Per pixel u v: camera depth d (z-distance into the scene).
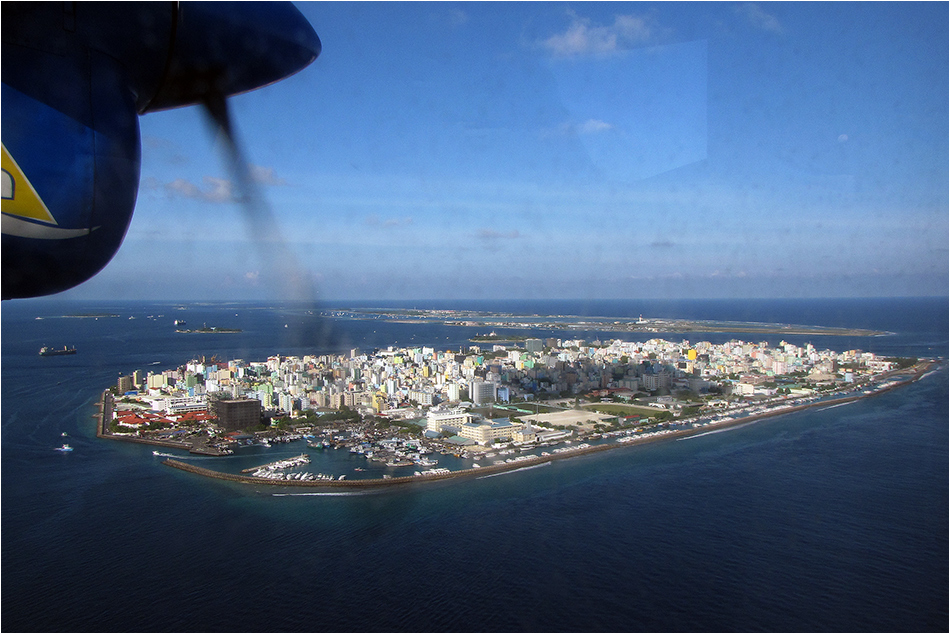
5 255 1.87
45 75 1.87
